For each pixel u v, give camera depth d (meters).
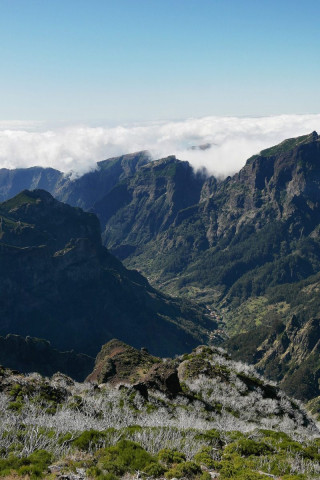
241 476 33.94
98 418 58.59
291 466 39.59
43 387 68.25
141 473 32.91
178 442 43.94
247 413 82.81
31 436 38.97
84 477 31.11
